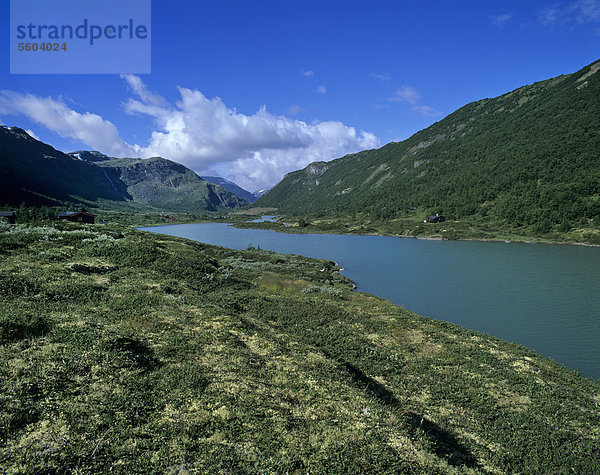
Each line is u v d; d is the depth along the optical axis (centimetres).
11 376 1114
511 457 1522
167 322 1939
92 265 2889
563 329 4444
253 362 1675
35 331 1446
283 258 9056
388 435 1280
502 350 2888
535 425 1798
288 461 1026
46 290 2044
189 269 3669
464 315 5088
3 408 966
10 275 2138
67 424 984
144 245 3841
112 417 1057
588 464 1537
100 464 880
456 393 2050
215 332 1923
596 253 11325
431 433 1549
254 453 1038
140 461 917
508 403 2014
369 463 1085
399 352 2572
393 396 1861
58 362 1260
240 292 3572
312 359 1888
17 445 875
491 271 8581
